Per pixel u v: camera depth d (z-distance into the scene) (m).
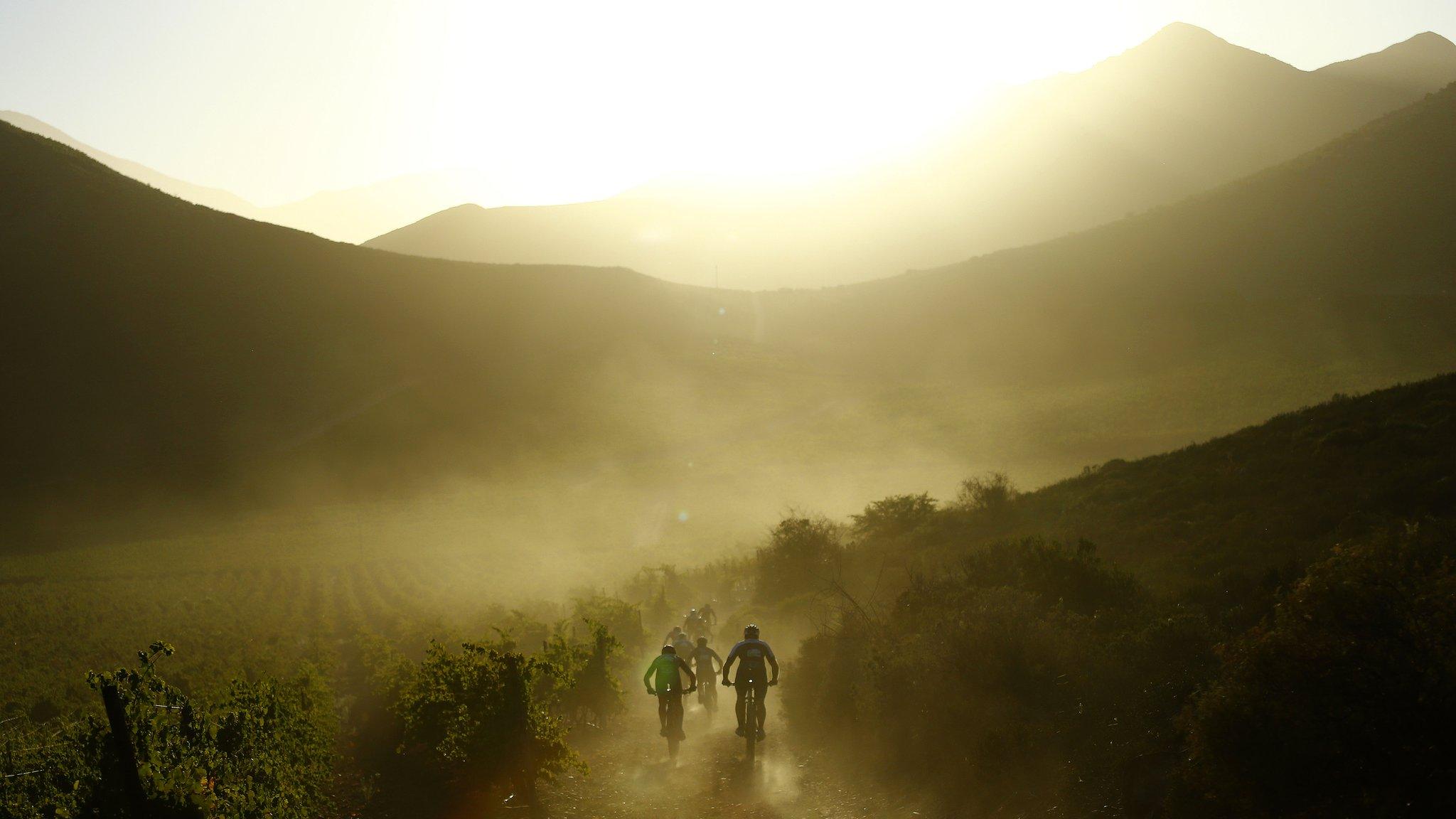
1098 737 6.89
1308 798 4.84
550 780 8.55
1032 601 9.38
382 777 10.16
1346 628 5.00
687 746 11.37
